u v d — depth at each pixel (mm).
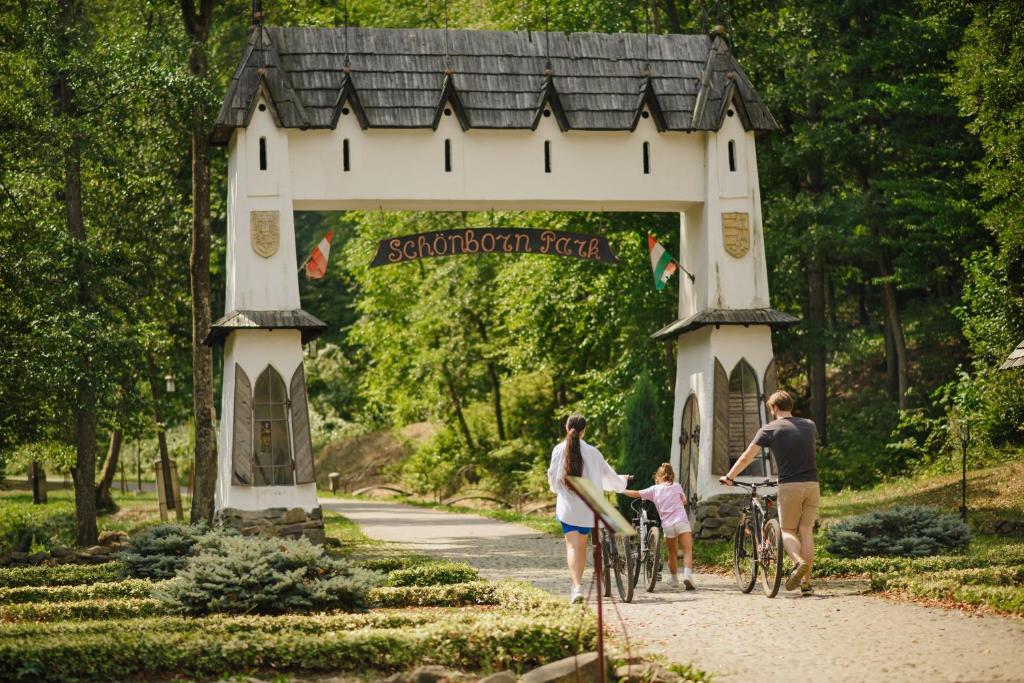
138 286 28594
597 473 13727
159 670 10391
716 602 14000
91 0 25922
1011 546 17453
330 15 29969
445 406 47625
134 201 28078
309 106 21016
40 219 24578
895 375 36500
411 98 21297
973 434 28141
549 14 31500
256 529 20234
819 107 34688
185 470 56344
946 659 9984
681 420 23094
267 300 20656
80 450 24781
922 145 32219
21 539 24781
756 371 21812
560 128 21656
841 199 32156
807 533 14125
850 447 33375
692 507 22156
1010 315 27484
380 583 14047
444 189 21312
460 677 9742
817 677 9508
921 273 31547
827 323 37500
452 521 33188
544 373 42594
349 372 61125
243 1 28766
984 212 28156
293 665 10602
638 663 10039
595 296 31203
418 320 44844
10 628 11477
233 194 21094
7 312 23391
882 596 13859
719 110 22078
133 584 15352
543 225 31594
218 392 53188
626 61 22359
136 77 23812
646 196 21969
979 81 26469
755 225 22156
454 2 34938
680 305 23328
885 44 31922
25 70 23328
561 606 12453
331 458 57625
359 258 43688
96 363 23562
